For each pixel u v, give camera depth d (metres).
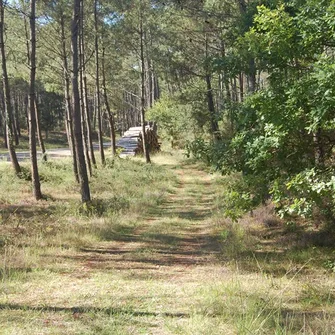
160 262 8.95
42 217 13.50
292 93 6.89
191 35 25.11
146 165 29.97
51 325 5.04
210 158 10.34
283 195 7.77
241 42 8.58
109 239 11.20
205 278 7.61
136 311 5.70
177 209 16.55
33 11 16.55
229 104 10.33
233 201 9.04
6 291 6.55
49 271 7.89
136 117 76.00
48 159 29.42
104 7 24.20
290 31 7.50
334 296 6.41
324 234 10.00
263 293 6.44
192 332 4.82
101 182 21.55
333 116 6.88
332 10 6.49
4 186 19.14
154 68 28.98
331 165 8.34
